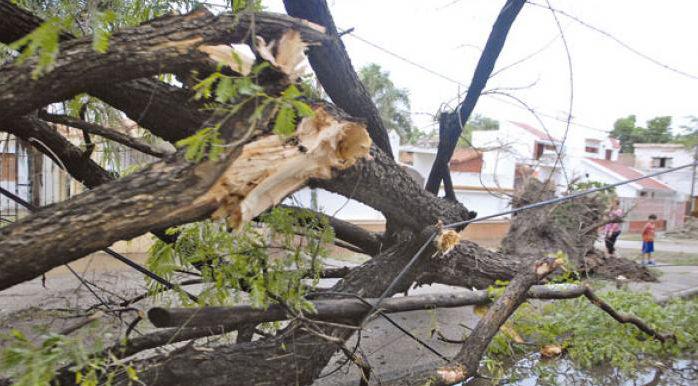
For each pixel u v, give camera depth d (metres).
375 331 4.75
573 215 8.09
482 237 14.05
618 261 8.59
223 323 2.19
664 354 4.41
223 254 2.48
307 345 2.64
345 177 2.65
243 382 2.37
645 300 5.00
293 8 2.91
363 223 10.31
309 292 2.81
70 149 3.21
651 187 25.95
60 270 6.55
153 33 2.05
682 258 12.25
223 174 1.92
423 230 3.35
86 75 1.94
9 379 1.83
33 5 2.88
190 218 1.95
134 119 2.68
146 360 2.19
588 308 4.55
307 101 2.19
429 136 7.34
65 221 1.72
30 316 4.29
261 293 2.23
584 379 3.81
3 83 1.85
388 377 3.55
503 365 4.01
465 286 4.09
